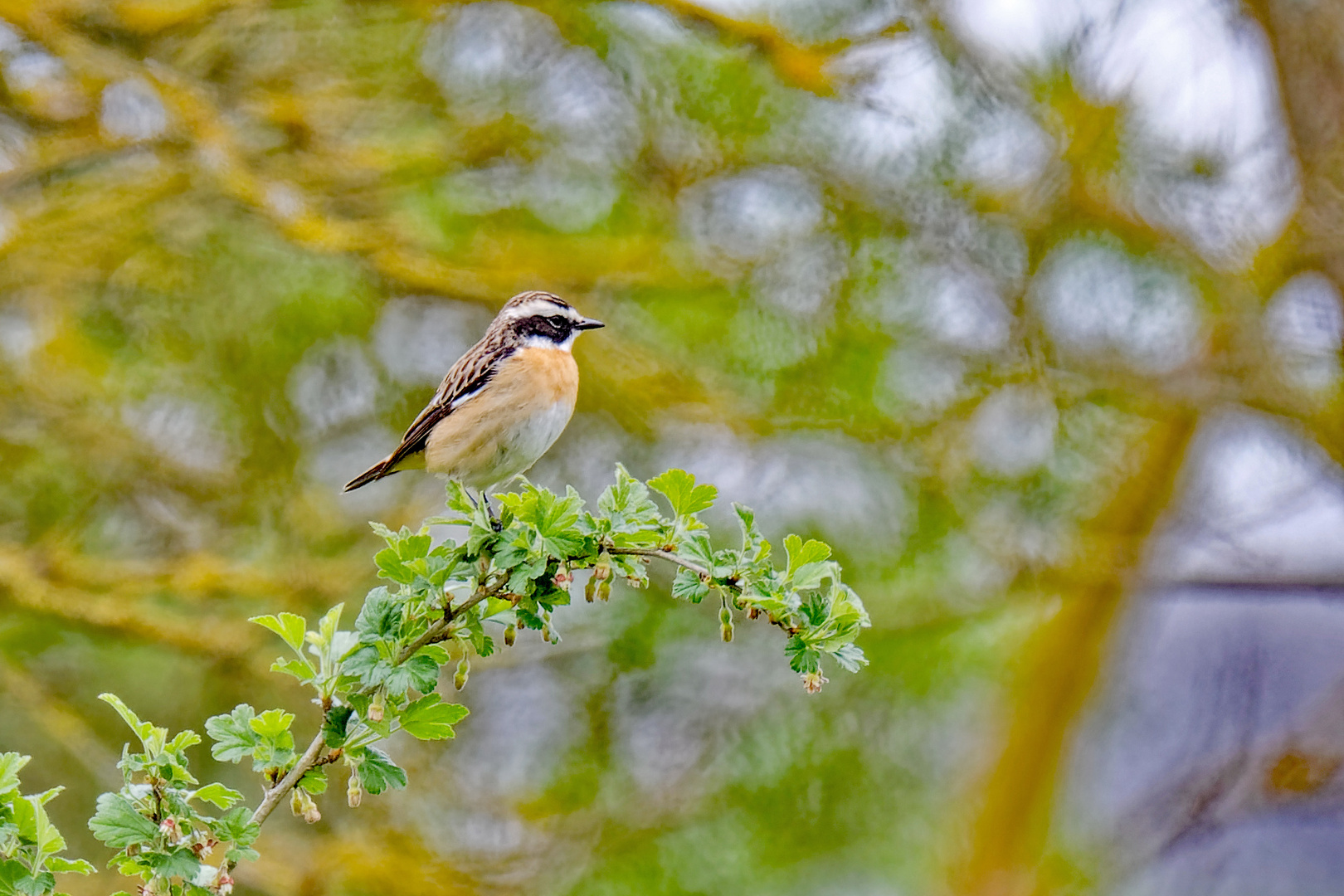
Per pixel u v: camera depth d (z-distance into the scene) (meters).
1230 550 13.74
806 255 12.95
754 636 13.53
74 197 11.92
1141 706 16.53
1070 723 14.83
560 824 12.68
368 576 12.62
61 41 10.68
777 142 12.93
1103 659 15.64
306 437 13.58
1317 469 13.29
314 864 12.00
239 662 12.40
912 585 13.36
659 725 13.38
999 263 13.18
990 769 14.73
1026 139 13.43
